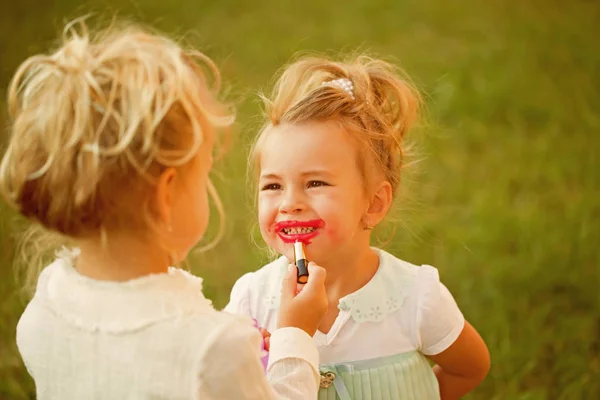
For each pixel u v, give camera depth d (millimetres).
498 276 3410
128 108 1330
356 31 6156
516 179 4254
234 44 5816
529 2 6590
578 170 4297
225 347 1365
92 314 1414
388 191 1899
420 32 6121
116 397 1396
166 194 1390
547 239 3646
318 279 1662
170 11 6219
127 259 1422
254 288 1986
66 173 1340
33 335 1475
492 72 5348
